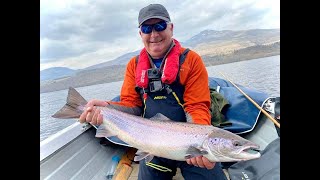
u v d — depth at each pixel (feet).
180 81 2.88
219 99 4.11
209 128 2.52
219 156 2.41
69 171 3.13
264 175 2.82
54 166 3.00
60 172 2.98
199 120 2.76
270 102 4.00
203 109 2.86
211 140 2.43
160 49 2.93
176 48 2.95
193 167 2.75
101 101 3.05
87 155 3.63
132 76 3.20
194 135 2.54
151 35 2.89
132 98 3.20
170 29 2.97
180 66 2.88
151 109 2.99
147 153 2.78
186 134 2.58
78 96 3.02
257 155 2.31
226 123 3.83
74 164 3.29
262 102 3.99
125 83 3.27
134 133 2.81
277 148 2.97
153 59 3.08
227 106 4.09
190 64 2.91
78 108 2.99
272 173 2.73
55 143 3.37
